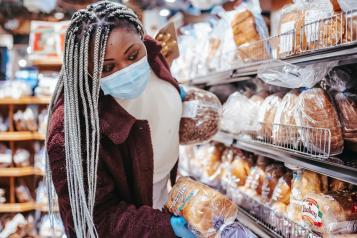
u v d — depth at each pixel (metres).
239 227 1.34
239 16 2.16
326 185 1.62
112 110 1.41
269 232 1.80
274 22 2.38
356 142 1.41
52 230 1.53
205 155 2.85
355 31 1.23
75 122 1.32
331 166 1.37
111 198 1.46
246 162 2.29
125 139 1.40
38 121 3.66
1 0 3.72
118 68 1.30
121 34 1.30
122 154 1.49
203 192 1.36
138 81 1.33
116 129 1.38
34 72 4.03
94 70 1.28
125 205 1.43
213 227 1.32
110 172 1.45
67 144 1.31
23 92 3.60
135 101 1.54
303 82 1.53
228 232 1.31
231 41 2.31
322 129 1.40
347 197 1.42
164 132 1.63
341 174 1.31
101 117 1.39
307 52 1.44
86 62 1.30
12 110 3.56
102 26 1.29
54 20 3.97
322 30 1.37
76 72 1.32
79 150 1.31
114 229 1.35
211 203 1.33
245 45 2.10
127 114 1.42
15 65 4.25
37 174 3.61
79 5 3.11
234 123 2.17
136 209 1.41
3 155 3.54
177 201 1.40
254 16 2.14
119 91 1.33
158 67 1.66
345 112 1.43
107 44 1.28
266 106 1.89
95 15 1.32
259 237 1.87
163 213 1.40
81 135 1.37
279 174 1.96
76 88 1.33
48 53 3.61
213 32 2.80
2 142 3.69
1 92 3.51
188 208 1.34
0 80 4.02
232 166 2.34
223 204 1.35
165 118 1.63
